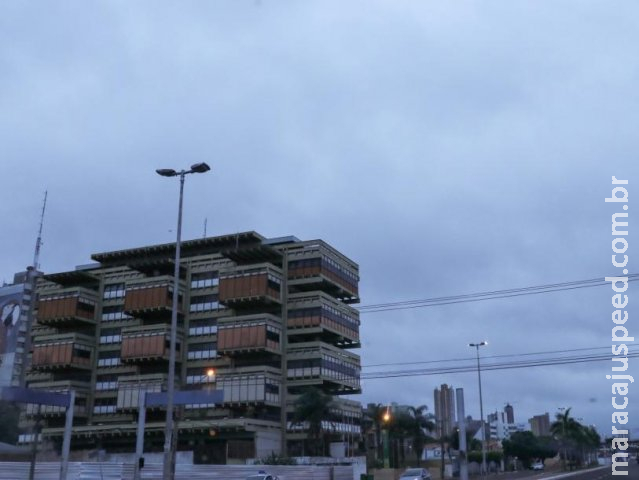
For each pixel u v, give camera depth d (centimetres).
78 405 8719
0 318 10050
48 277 9631
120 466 4372
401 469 7625
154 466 4566
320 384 8219
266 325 8169
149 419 8381
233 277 8538
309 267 8744
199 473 4797
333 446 7981
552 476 7881
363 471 6519
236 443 7675
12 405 8350
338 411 8306
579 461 13788
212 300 8838
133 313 8850
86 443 8325
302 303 8562
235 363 8406
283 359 8362
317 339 8675
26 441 8400
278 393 8138
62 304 9194
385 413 8538
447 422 11500
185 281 9025
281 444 8019
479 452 11294
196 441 7906
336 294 9375
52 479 4062
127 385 8488
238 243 9156
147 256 9644
